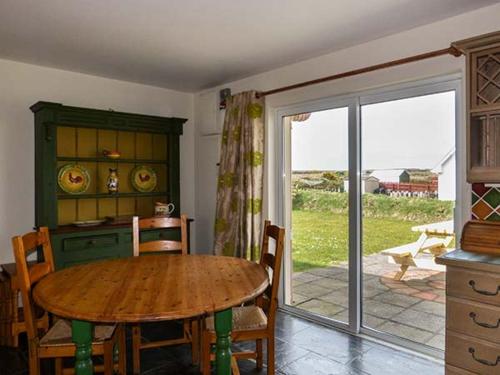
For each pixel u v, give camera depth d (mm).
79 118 3422
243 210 3602
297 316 3396
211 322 2090
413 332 2797
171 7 2324
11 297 2832
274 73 3594
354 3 2273
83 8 2328
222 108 4141
